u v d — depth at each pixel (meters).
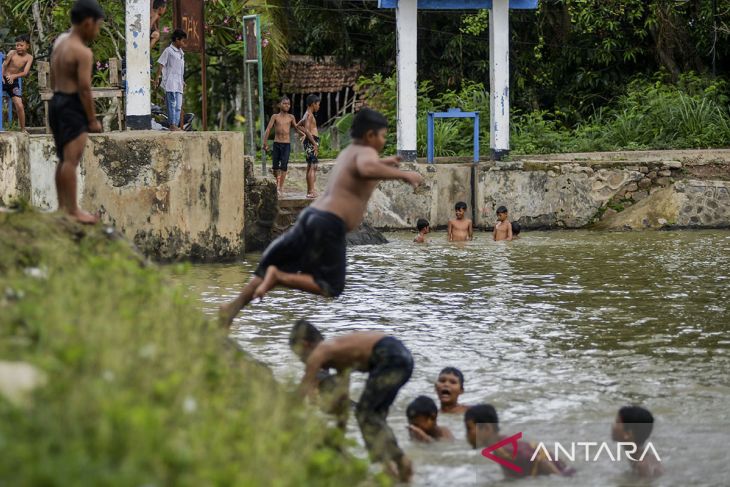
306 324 10.71
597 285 18.61
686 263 21.58
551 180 29.89
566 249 24.53
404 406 10.98
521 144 33.56
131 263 9.91
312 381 9.66
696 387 11.55
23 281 8.50
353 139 10.99
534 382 11.79
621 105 37.66
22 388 6.21
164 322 8.41
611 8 38.00
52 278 8.72
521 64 40.19
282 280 10.68
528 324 15.04
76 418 5.91
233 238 22.06
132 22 22.84
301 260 10.91
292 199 25.36
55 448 5.65
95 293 8.43
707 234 27.89
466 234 27.08
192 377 7.24
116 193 21.14
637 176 29.84
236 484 5.83
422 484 8.83
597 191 29.92
